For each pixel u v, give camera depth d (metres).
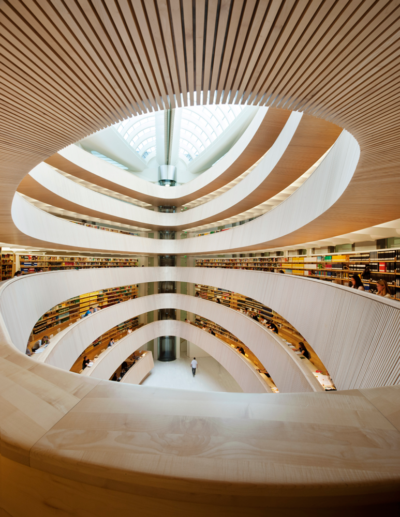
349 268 7.17
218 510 0.74
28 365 1.31
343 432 0.89
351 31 1.88
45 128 2.92
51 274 7.63
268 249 11.88
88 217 13.62
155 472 0.73
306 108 2.81
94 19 1.85
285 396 1.07
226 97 2.84
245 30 2.03
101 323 11.20
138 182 14.94
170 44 2.12
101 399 1.05
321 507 0.73
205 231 18.39
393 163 2.96
